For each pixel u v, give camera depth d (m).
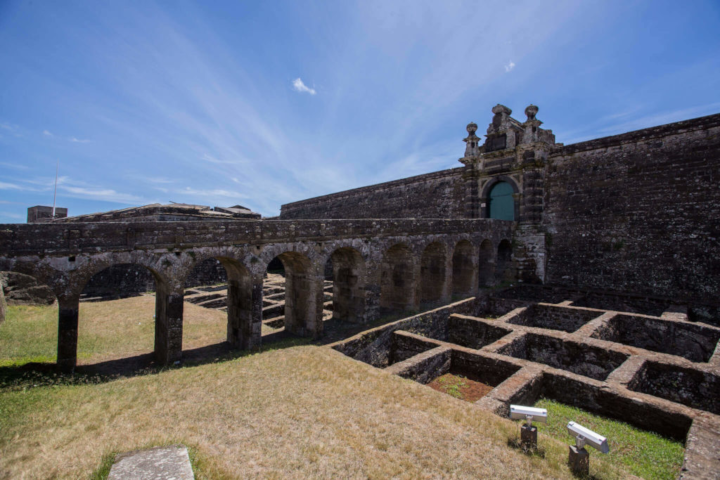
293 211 49.84
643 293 19.41
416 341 13.27
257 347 11.87
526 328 14.05
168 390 8.27
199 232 10.73
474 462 6.00
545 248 23.19
